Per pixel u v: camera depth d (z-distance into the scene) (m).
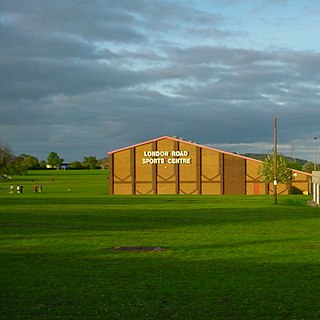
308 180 114.62
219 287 21.33
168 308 18.09
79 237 38.28
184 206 73.81
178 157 117.50
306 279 22.89
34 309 17.95
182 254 30.16
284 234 40.44
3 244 34.34
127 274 24.05
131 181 118.12
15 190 124.00
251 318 16.88
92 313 17.48
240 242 35.59
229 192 116.12
